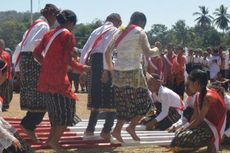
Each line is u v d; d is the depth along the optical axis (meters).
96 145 7.80
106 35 7.76
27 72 7.46
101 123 9.54
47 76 6.88
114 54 9.08
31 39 7.47
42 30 7.48
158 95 9.45
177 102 9.42
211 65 20.64
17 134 5.72
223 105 7.18
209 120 7.17
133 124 7.80
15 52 7.94
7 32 76.31
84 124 9.34
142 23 7.72
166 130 9.38
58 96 6.88
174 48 17.03
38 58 7.05
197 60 20.89
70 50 6.90
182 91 15.92
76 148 7.65
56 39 6.87
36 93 7.42
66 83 6.91
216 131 7.14
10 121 9.05
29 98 7.44
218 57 20.58
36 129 8.42
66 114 6.92
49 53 6.89
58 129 6.98
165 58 15.85
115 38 7.69
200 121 7.10
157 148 8.02
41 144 7.57
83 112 13.05
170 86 15.91
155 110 9.85
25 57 7.46
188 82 7.21
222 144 8.55
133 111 7.64
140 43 7.55
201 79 7.06
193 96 8.34
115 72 7.68
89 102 7.99
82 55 7.93
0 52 11.30
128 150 7.80
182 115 8.73
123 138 8.14
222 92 7.89
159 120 9.35
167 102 9.35
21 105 7.54
